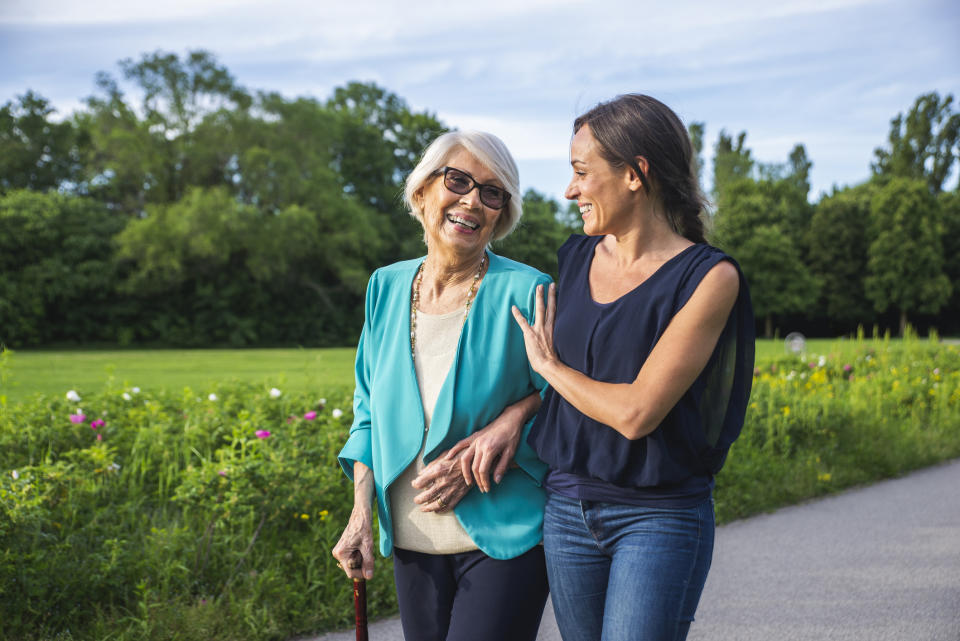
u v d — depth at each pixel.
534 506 2.03
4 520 3.37
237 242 40.00
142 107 41.75
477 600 1.99
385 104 53.41
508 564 1.99
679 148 1.81
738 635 3.63
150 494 4.48
